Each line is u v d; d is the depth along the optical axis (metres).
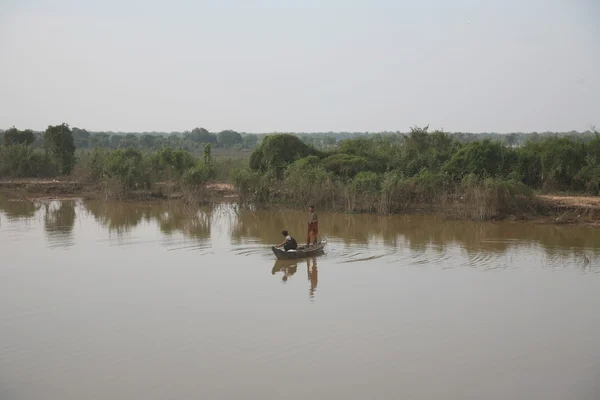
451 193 35.28
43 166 57.69
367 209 35.50
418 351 12.24
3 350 12.41
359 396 10.23
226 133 150.25
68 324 14.03
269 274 18.94
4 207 38.66
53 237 26.17
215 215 34.75
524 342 12.73
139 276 18.69
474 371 11.25
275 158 44.12
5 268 19.83
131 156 52.12
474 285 17.41
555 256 21.69
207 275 18.80
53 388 10.61
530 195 32.00
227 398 10.16
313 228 22.88
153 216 34.22
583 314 14.60
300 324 13.91
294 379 10.90
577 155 37.41
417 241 25.20
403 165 41.25
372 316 14.49
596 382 10.75
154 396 10.27
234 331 13.47
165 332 13.43
